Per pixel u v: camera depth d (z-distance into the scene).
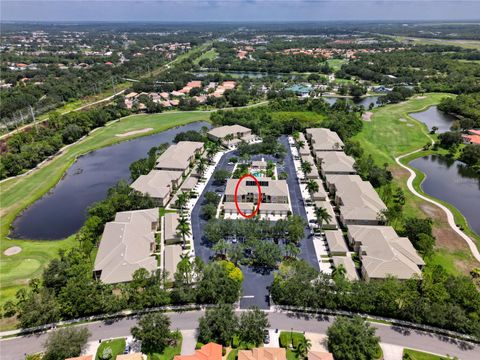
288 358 78.69
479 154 189.38
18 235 131.12
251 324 81.94
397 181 168.25
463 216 139.38
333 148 197.75
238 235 122.94
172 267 104.12
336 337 78.94
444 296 88.00
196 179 163.88
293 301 91.44
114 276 99.81
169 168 173.50
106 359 78.19
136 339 83.44
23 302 90.00
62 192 165.75
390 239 113.44
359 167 170.12
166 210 143.75
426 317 85.00
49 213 147.00
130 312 92.06
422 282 92.44
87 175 184.38
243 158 189.00
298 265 97.19
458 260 112.06
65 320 89.38
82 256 108.25
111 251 109.31
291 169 181.88
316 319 89.94
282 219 129.62
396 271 99.81
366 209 130.62
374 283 92.75
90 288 91.19
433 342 83.19
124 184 150.75
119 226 121.62
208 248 118.06
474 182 173.12
